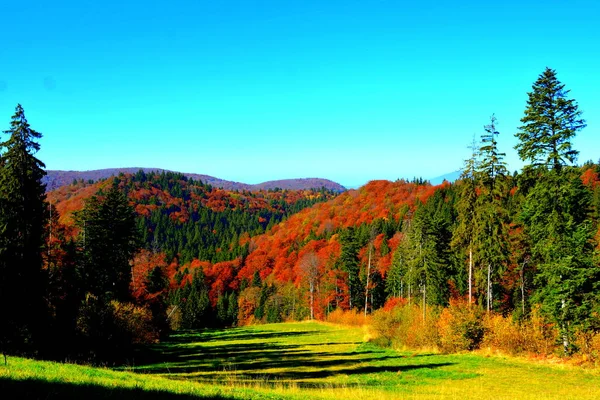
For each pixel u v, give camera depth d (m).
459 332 33.94
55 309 30.48
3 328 24.34
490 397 17.95
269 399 13.26
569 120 28.98
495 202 34.69
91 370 15.02
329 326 71.81
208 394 12.36
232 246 155.62
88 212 37.53
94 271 36.91
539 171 30.45
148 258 55.25
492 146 34.69
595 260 27.12
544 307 28.22
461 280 52.44
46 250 32.19
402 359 32.34
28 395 9.59
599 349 25.52
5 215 26.91
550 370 25.17
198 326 98.94
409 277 48.88
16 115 27.94
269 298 105.31
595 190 53.56
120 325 30.94
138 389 11.66
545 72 29.95
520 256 41.03
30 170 28.16
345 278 79.75
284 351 40.28
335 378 25.20
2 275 25.58
